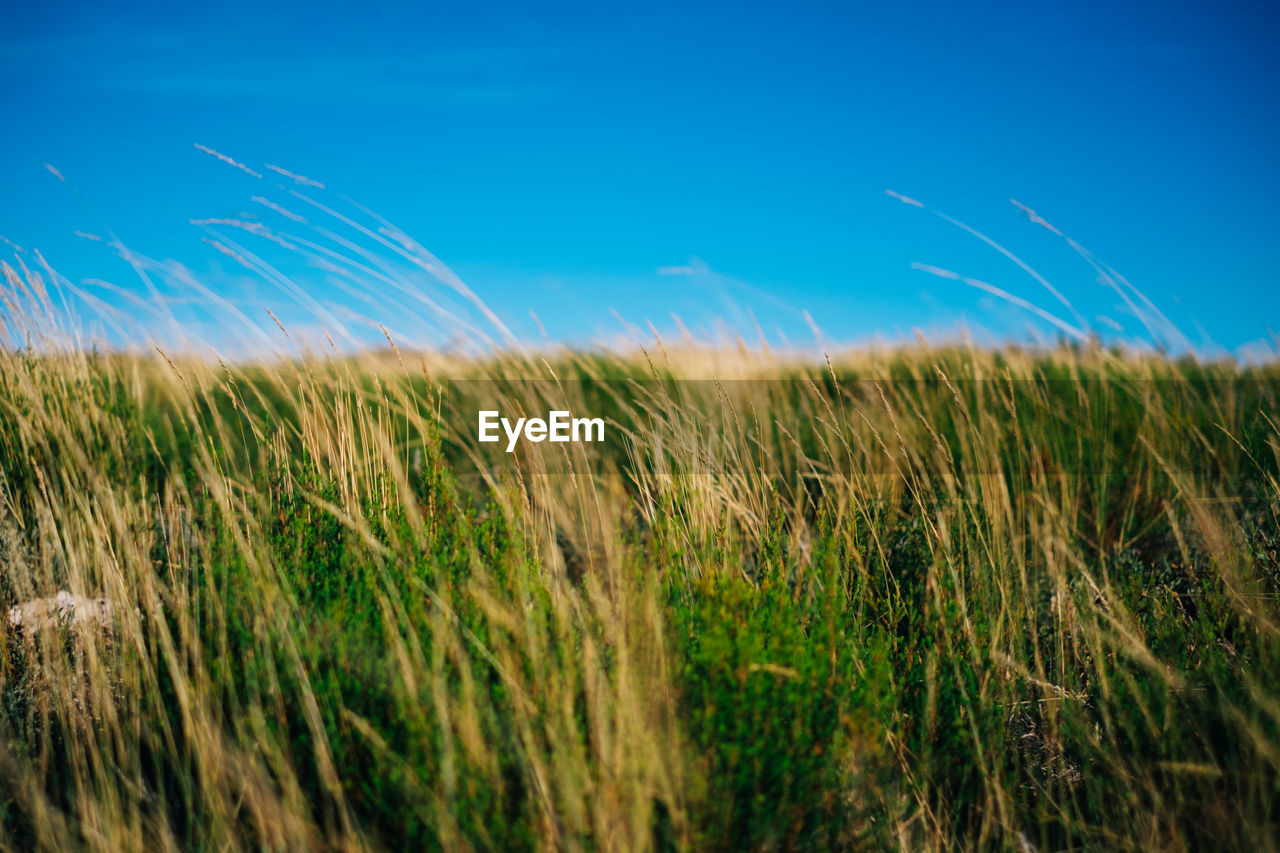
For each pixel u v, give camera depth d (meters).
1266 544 3.07
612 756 1.86
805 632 2.62
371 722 2.02
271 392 4.71
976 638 2.74
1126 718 2.49
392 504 3.12
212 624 2.46
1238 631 2.72
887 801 2.21
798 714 1.96
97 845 1.95
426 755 1.83
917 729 2.54
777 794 1.89
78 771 2.16
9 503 3.16
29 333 4.01
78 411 3.60
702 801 1.80
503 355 4.59
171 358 3.71
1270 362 4.58
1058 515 3.47
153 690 2.33
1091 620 2.87
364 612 2.34
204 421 4.19
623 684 1.96
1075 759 2.53
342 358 3.62
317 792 2.02
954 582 2.86
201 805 2.06
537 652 2.12
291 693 2.19
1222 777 2.22
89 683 2.50
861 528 3.32
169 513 3.32
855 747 2.12
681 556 2.88
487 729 1.94
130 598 2.69
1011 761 2.57
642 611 2.29
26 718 2.42
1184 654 2.70
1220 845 2.07
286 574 2.59
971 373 4.77
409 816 1.78
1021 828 2.35
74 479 3.22
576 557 3.51
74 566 2.74
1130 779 2.32
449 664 2.11
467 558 2.61
